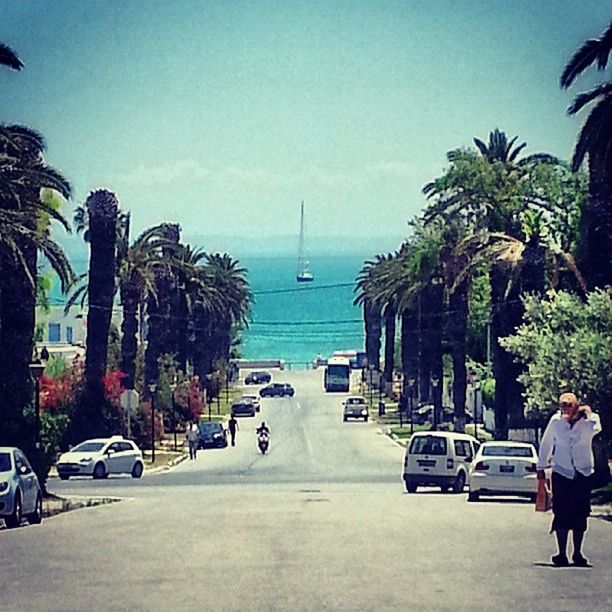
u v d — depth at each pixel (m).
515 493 98.12
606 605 35.53
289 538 57.22
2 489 72.31
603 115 107.88
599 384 96.31
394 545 53.62
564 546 45.28
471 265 168.12
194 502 95.81
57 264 125.44
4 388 109.00
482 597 37.25
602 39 107.31
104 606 36.25
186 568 45.44
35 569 46.31
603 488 103.44
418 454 119.50
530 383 103.12
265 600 37.00
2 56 103.69
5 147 115.19
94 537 59.94
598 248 117.56
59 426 114.81
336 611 34.62
